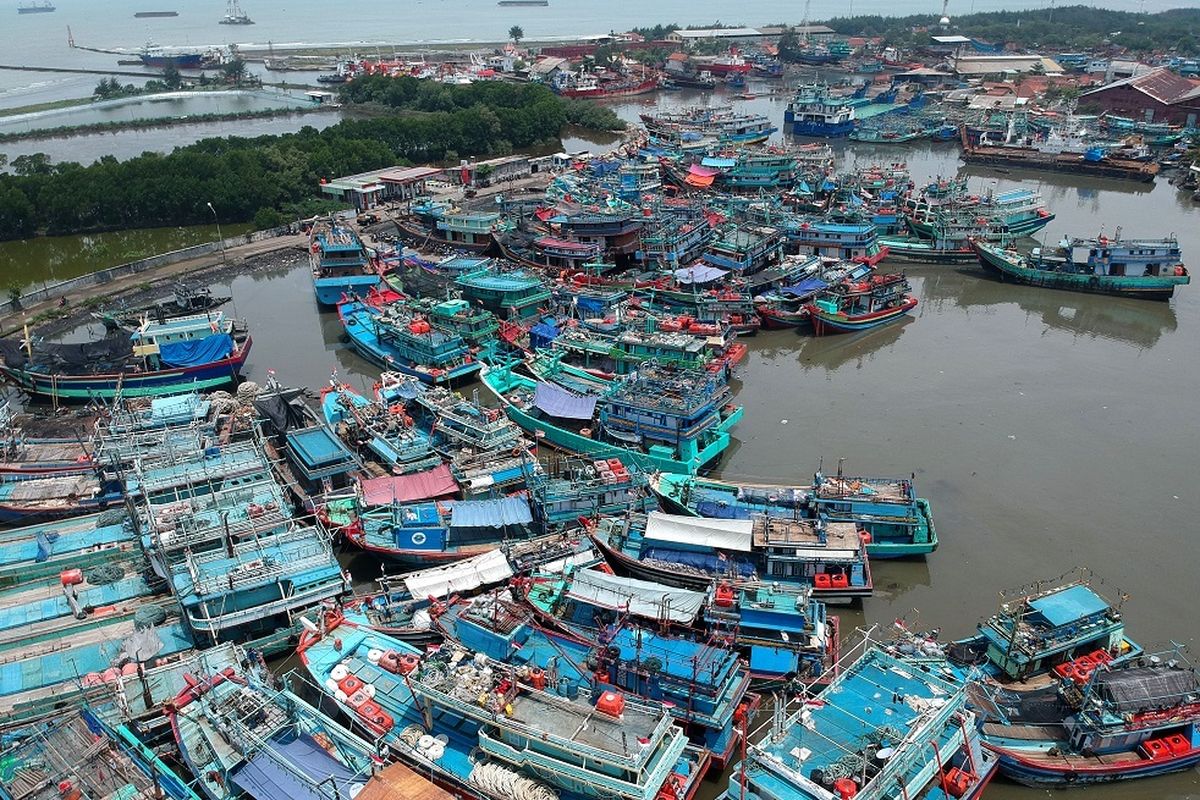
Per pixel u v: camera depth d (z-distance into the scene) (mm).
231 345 109125
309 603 66375
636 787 47344
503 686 52906
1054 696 58625
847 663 65188
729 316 126500
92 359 104312
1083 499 86625
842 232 152125
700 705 54969
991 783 55250
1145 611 70812
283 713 54625
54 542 73625
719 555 71688
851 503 75500
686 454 87062
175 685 58500
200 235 177875
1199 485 88875
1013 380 113625
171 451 82750
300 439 86625
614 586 64250
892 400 108562
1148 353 121500
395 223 174250
